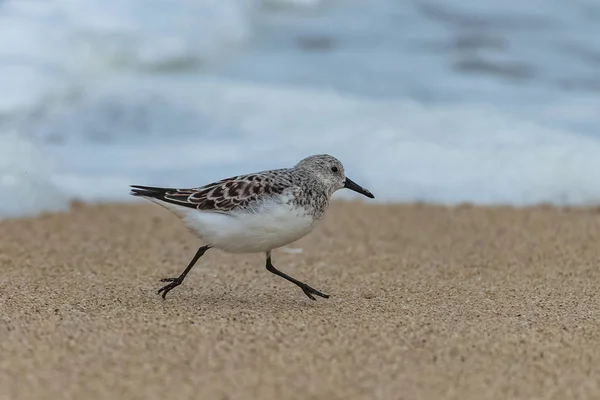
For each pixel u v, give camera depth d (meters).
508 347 7.82
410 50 20.62
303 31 21.61
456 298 9.72
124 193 14.56
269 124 16.81
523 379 7.11
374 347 7.75
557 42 20.92
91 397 6.61
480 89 18.61
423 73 19.36
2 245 12.07
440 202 14.54
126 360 7.31
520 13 22.59
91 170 15.18
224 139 16.44
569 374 7.22
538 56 20.22
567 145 15.93
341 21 22.22
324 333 8.14
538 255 11.91
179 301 9.36
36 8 19.11
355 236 12.91
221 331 8.12
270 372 7.11
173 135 16.56
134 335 7.95
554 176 15.11
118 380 6.91
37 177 14.52
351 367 7.26
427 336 8.09
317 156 9.36
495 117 17.14
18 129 16.12
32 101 16.78
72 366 7.17
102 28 19.03
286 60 20.08
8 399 6.55
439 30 21.69
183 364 7.25
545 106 17.77
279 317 8.70
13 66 17.50
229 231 8.79
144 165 15.37
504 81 19.08
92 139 16.34
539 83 18.95
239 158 15.58
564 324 8.63
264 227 8.78
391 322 8.58
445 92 18.38
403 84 18.80
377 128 16.62
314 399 6.64
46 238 12.53
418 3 23.11
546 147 15.87
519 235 12.91
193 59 19.44
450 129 16.64
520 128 16.62
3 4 19.00
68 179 14.77
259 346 7.71
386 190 14.86
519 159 15.57
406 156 15.71
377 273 11.04
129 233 12.96
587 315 9.01
